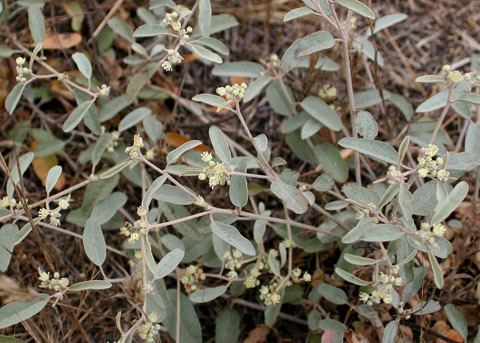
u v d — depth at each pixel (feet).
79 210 1.90
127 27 2.12
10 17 2.18
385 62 2.38
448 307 1.74
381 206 1.54
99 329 1.97
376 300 1.61
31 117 2.20
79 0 2.30
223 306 2.02
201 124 2.23
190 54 2.30
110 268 2.07
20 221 2.01
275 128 2.29
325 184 1.81
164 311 1.69
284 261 1.81
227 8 2.41
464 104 1.83
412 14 2.47
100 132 1.96
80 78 2.14
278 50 2.41
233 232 1.61
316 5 1.67
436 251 1.50
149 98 2.18
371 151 1.58
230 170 1.61
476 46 2.40
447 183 1.61
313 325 1.85
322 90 2.07
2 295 1.95
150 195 1.57
